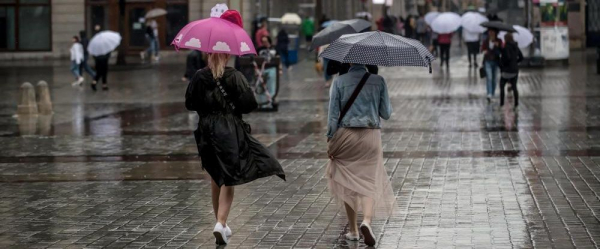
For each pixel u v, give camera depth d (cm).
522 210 1733
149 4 8325
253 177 1501
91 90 5106
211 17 1539
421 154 2494
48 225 1681
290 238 1551
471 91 4525
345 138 1514
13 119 3669
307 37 8169
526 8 6078
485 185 2003
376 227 1619
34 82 5703
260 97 3734
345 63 1569
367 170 1516
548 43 6088
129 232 1614
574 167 2220
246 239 1547
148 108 4056
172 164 2422
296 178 2148
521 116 3378
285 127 3216
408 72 6047
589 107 3609
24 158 2583
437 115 3488
